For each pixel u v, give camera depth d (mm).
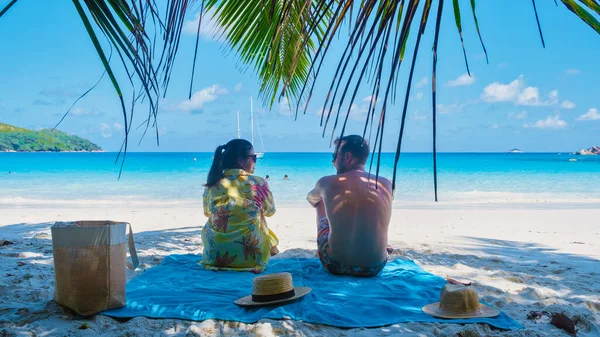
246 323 3381
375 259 4594
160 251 6453
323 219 4930
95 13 1564
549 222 10938
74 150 120562
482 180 29547
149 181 28094
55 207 14469
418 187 24031
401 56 1403
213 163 5082
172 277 4637
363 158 4859
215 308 3654
